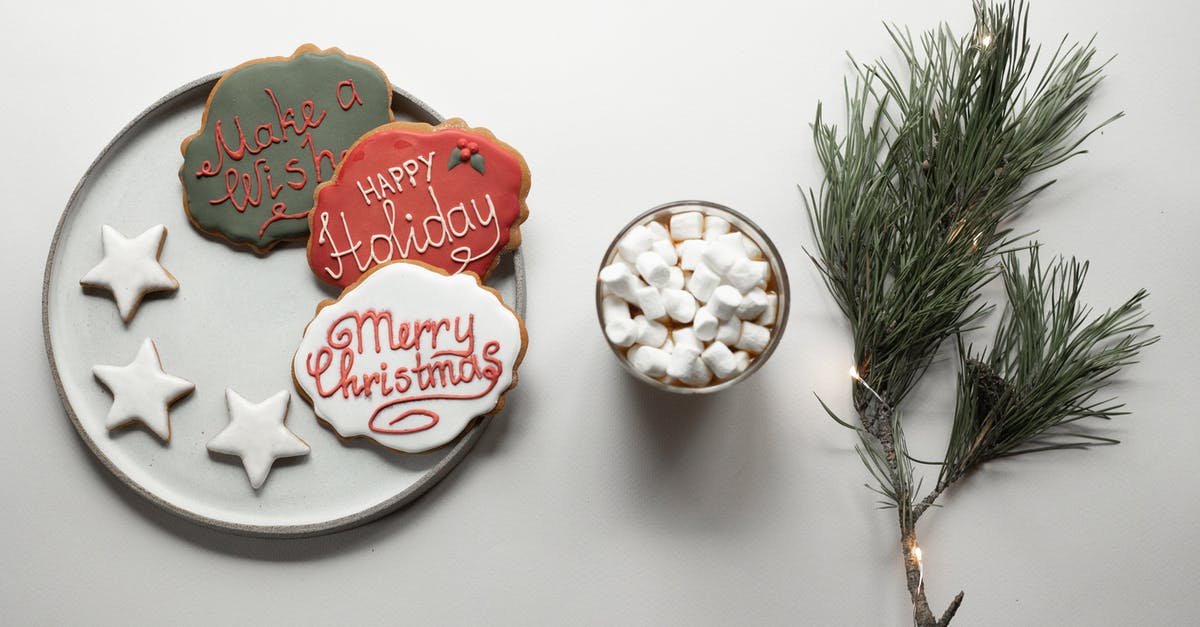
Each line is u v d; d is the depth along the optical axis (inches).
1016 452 24.4
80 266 24.4
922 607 23.1
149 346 24.1
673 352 22.2
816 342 24.7
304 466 24.1
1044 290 24.9
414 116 24.5
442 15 25.2
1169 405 24.7
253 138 24.1
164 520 24.7
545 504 24.5
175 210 24.5
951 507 24.7
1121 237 24.9
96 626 24.6
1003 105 23.8
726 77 25.1
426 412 23.5
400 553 24.5
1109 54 25.1
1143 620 24.5
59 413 24.9
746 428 24.6
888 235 23.9
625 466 24.6
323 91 24.1
